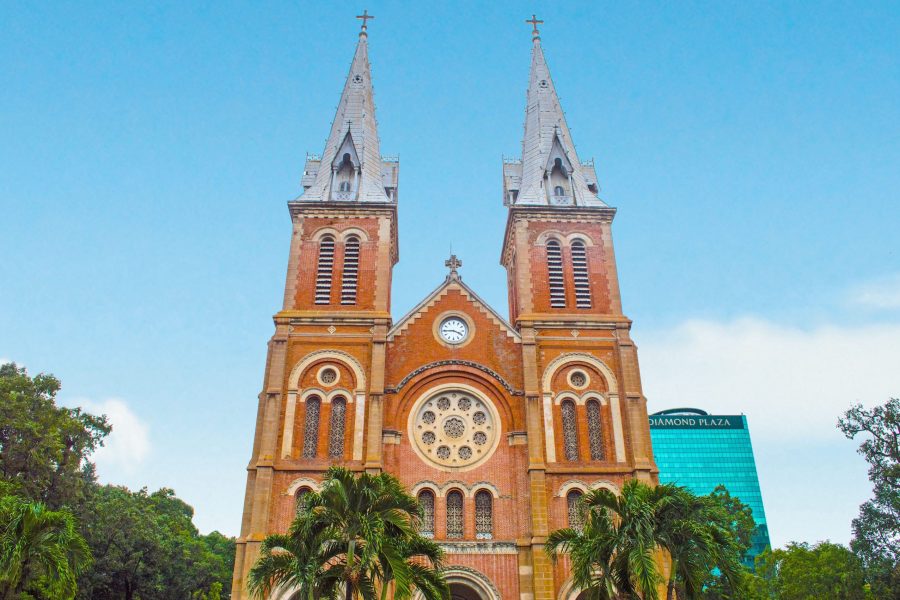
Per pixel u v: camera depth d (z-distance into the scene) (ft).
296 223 164.25
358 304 154.61
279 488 134.72
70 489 153.07
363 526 84.33
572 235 165.99
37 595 124.26
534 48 209.05
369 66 201.87
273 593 123.54
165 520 254.47
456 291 157.07
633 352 151.23
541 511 132.77
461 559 130.52
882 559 143.54
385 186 183.73
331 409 143.54
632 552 83.97
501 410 145.69
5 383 145.28
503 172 194.90
